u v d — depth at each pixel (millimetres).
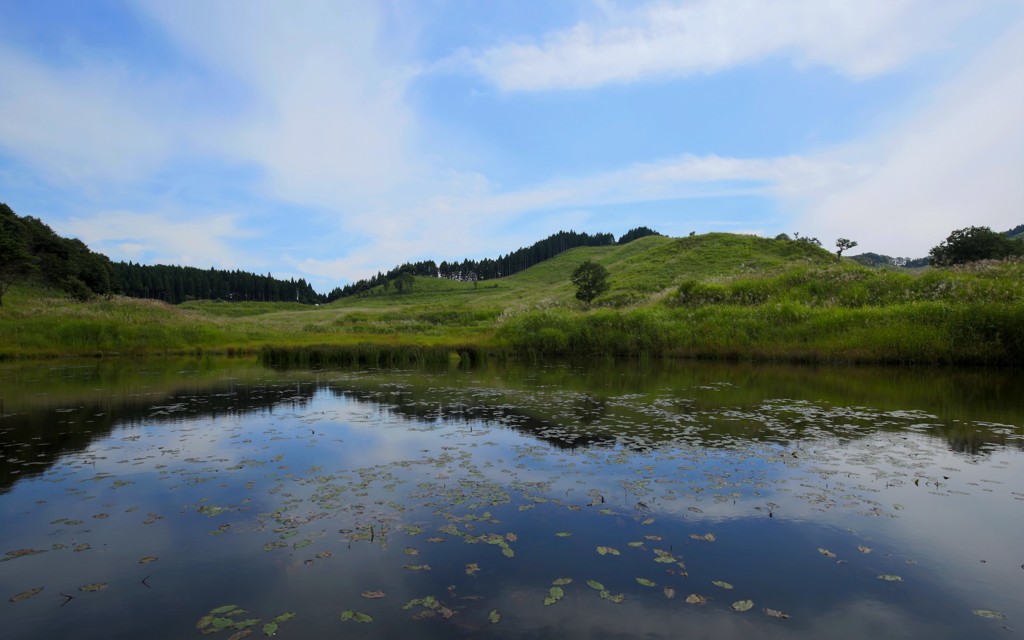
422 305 89062
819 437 9047
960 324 21047
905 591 4230
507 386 15375
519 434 9281
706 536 5188
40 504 6043
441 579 4391
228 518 5656
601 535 5211
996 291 26203
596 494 6332
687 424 10062
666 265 69812
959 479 6859
